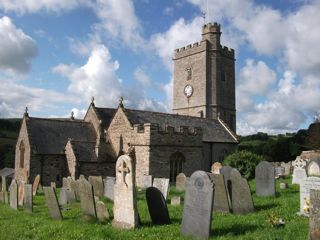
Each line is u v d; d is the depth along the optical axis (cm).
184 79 5791
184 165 3362
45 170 3406
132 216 1227
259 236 1009
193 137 3456
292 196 1808
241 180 1429
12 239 1176
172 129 3288
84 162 3281
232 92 5803
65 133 3731
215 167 2978
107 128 3819
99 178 2306
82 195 1490
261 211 1414
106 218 1378
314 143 5875
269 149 6084
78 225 1314
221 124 4559
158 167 3152
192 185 1121
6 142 6700
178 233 1134
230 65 5809
